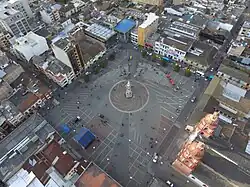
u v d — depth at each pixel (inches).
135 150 4987.7
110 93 6008.9
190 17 7278.5
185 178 4569.4
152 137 5152.6
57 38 7027.6
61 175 4409.5
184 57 6269.7
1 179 4517.7
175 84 6038.4
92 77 6382.9
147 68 6466.5
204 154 4409.5
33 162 4608.8
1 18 6830.7
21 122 5511.8
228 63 6102.4
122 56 6830.7
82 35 7071.9
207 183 4146.2
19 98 5654.5
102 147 5073.8
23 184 4392.2
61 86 6127.0
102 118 5541.3
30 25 7682.1
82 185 4188.0
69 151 4963.1
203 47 6382.9
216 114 4060.0
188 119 5359.3
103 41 6840.6
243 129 4916.3
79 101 5890.8
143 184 4539.9
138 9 7859.3
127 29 6939.0
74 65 6072.8
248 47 6476.4
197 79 6082.7
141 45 6953.7
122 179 4613.7
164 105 5669.3
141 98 5846.5
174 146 4987.7
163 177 4598.9
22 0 7598.4
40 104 5792.3
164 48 6515.8
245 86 5689.0
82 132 5142.7
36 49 6683.1
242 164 4311.0
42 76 6520.7
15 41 6781.5
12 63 6323.8
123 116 5546.3
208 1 7785.4
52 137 4997.5
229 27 7007.9
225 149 4532.5
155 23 6737.2
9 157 4776.1
